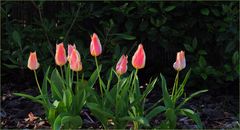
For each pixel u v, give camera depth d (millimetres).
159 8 5559
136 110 3662
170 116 3602
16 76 5992
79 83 3633
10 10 6031
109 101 3725
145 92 3664
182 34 5605
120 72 3512
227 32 5418
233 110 5035
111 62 5328
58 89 3811
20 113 4777
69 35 5738
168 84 5773
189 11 5574
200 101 5297
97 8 5734
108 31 5430
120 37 5379
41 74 5953
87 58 5531
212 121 4668
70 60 3527
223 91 5660
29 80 5965
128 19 5570
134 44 5266
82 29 5707
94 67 5484
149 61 5961
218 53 5711
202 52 5527
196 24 5676
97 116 3678
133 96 3699
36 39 5734
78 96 3643
